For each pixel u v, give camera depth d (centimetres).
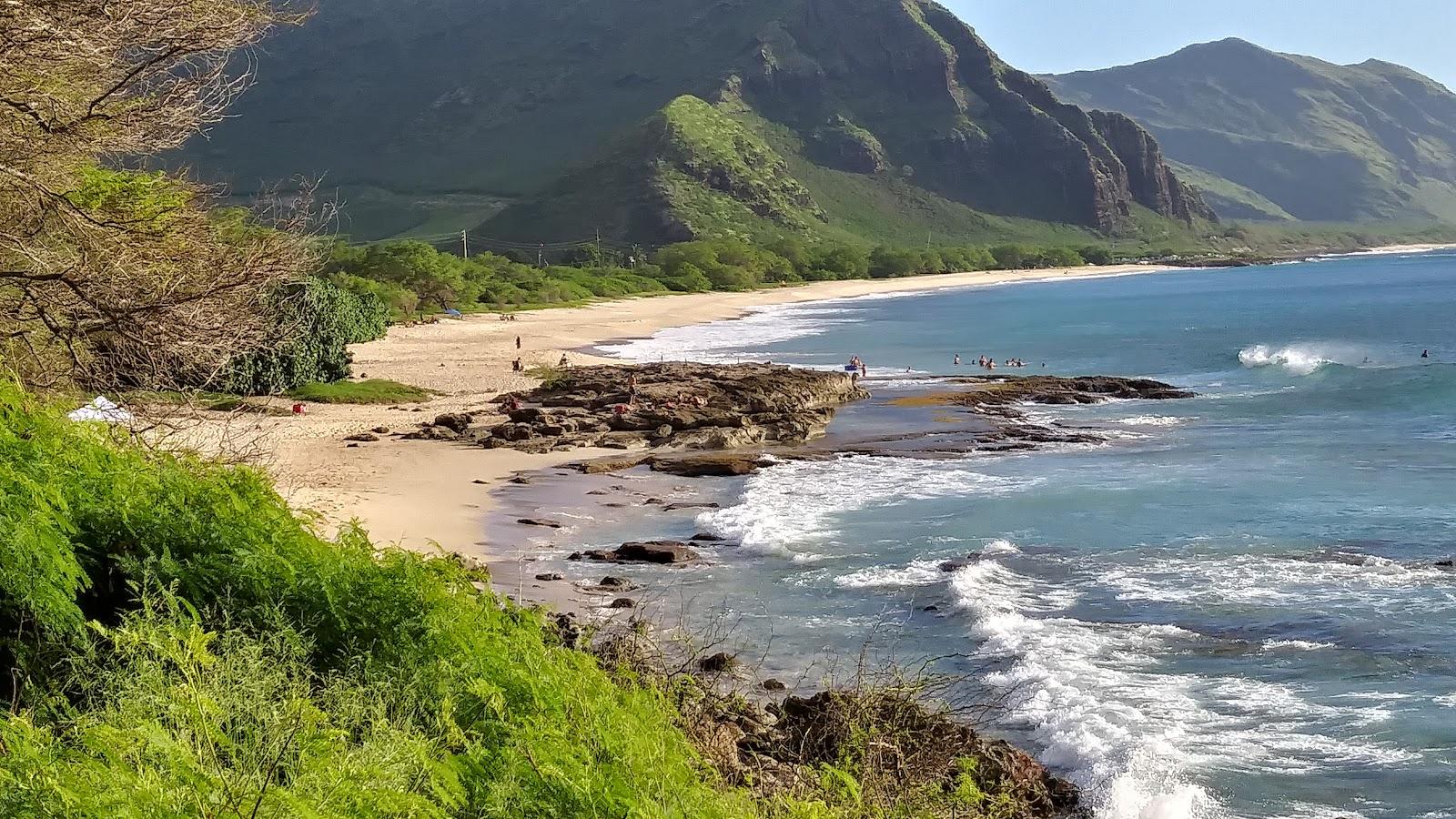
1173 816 1173
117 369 1246
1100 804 1201
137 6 1185
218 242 1340
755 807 830
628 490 2947
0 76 1126
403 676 712
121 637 611
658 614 1838
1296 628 1773
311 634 738
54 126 1177
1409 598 1917
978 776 1119
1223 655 1658
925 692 1480
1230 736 1373
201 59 1280
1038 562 2195
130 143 1241
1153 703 1478
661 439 3675
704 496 2886
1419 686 1522
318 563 791
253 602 744
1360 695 1498
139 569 714
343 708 644
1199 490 2888
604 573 2116
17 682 605
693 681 1152
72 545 702
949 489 2939
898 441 3772
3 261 1189
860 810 866
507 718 702
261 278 1303
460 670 729
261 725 568
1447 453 3403
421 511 2594
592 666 871
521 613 885
